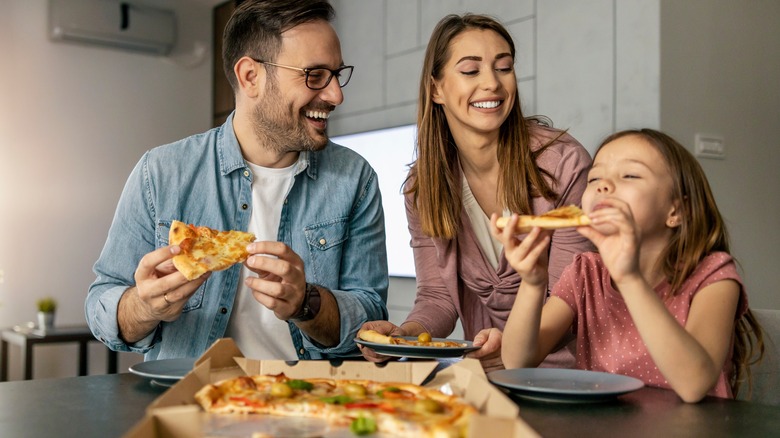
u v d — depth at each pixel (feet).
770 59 11.57
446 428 2.71
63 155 17.10
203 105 19.03
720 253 4.58
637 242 3.73
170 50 18.48
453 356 4.54
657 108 10.34
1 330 15.92
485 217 6.70
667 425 3.09
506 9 12.74
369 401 3.15
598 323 4.91
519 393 3.62
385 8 15.37
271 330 5.61
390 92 15.21
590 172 4.78
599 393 3.38
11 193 16.49
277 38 5.29
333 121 16.84
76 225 17.19
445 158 6.56
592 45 11.25
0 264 16.34
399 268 14.52
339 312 5.28
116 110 17.79
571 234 5.97
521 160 6.31
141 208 5.57
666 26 10.40
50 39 16.97
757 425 3.09
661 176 4.55
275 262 4.57
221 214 5.68
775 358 5.31
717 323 4.17
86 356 14.87
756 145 11.35
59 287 16.93
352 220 6.09
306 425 2.92
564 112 11.71
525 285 4.40
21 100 16.67
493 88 6.04
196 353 5.47
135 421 3.13
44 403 3.45
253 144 5.72
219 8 18.89
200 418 2.87
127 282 5.54
